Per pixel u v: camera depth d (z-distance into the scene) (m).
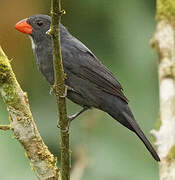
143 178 11.78
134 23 13.08
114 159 11.90
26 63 13.38
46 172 8.20
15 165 11.09
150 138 12.45
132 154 12.12
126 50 12.96
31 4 13.03
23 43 13.23
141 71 12.77
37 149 8.17
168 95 10.36
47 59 10.90
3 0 12.85
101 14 13.49
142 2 13.24
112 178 11.70
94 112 12.64
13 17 12.88
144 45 12.92
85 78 10.88
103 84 10.87
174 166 9.54
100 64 11.08
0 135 11.31
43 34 11.15
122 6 13.28
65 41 11.21
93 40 13.47
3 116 11.98
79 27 13.64
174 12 11.38
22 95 8.05
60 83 8.49
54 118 12.44
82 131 12.20
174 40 11.10
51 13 7.90
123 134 12.46
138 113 12.59
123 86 12.68
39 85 13.32
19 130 8.07
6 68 7.89
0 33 12.95
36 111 12.59
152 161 12.08
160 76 10.78
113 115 11.00
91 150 11.96
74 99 11.06
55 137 12.21
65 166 8.51
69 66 10.87
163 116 10.15
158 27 11.37
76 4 13.62
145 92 12.70
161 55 10.98
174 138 9.77
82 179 11.60
